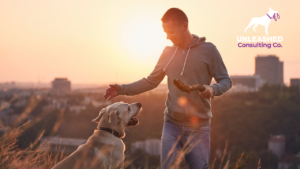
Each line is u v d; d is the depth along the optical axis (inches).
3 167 79.9
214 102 6727.4
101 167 106.7
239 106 6284.5
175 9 112.0
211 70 109.5
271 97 7234.3
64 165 98.0
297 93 7682.1
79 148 114.3
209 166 94.3
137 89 125.4
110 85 122.9
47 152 87.4
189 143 107.3
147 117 5438.0
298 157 4254.4
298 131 5428.2
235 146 4525.1
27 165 83.0
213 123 5511.8
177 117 110.8
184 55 112.3
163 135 114.9
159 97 6481.3
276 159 3991.1
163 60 122.0
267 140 4894.2
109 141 122.6
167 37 115.3
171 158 105.3
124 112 131.6
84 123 3531.0
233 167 81.7
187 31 112.9
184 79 111.2
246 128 5285.4
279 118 5826.8
